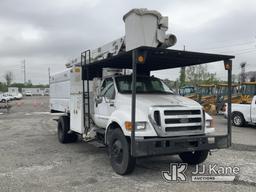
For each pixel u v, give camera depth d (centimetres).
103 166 708
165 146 573
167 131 589
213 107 2319
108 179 605
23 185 567
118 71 810
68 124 1005
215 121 1794
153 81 770
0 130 1395
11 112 2678
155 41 665
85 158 791
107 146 716
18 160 768
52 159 780
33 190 539
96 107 794
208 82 4484
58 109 1101
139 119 582
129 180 598
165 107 595
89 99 825
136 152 558
